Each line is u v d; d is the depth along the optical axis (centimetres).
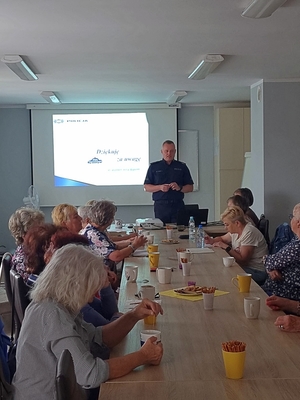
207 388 165
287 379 170
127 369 178
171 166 643
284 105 677
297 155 679
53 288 187
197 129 931
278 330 221
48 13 373
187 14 382
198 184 936
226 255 410
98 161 916
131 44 473
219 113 896
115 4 354
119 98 852
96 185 920
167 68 595
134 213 937
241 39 461
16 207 927
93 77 646
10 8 360
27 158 923
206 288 276
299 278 312
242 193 568
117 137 914
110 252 390
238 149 901
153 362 185
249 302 236
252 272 416
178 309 256
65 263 189
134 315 218
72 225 409
